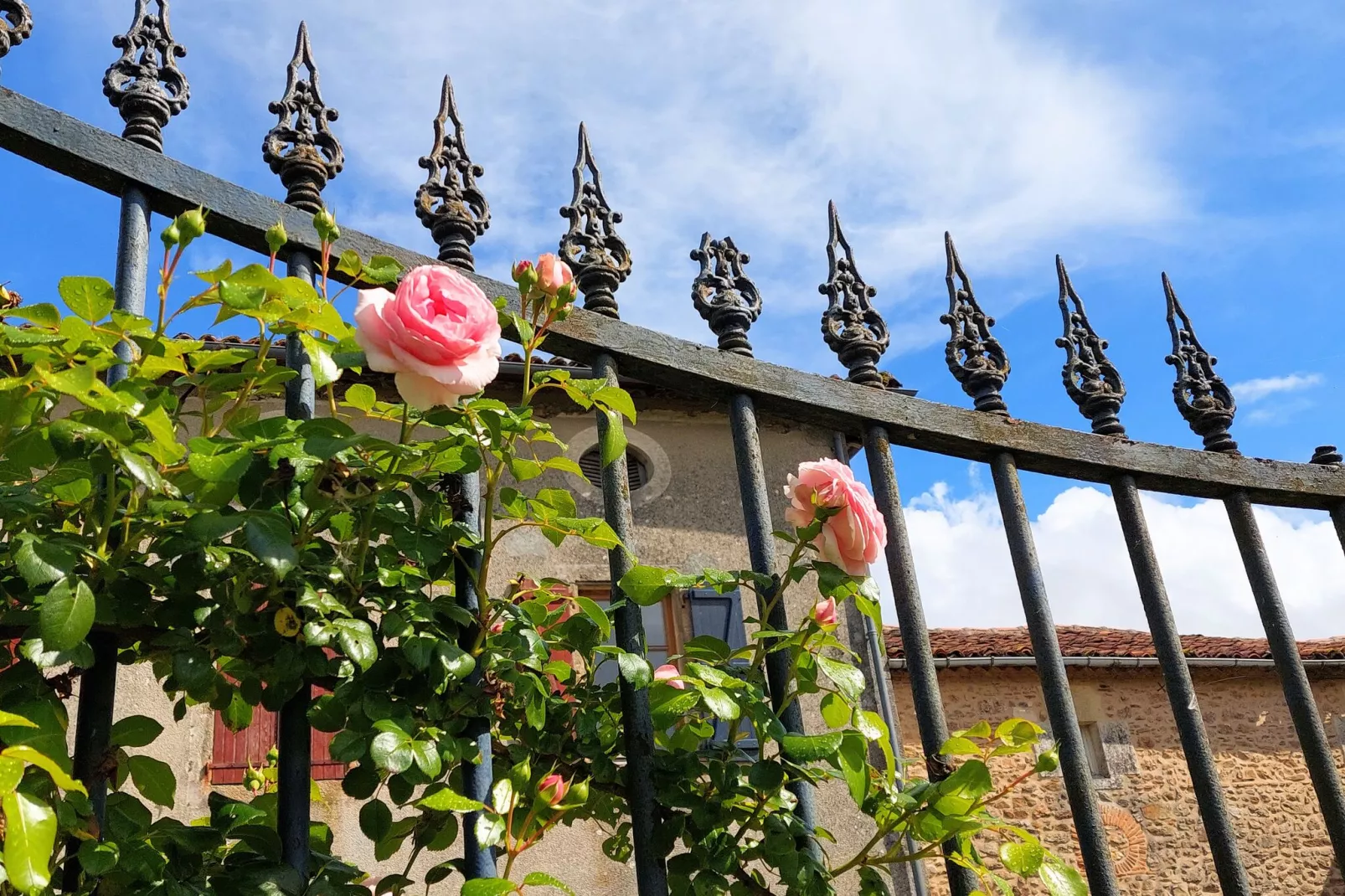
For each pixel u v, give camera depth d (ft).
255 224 4.72
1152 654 31.40
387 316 4.02
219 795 4.63
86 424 3.77
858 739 4.73
